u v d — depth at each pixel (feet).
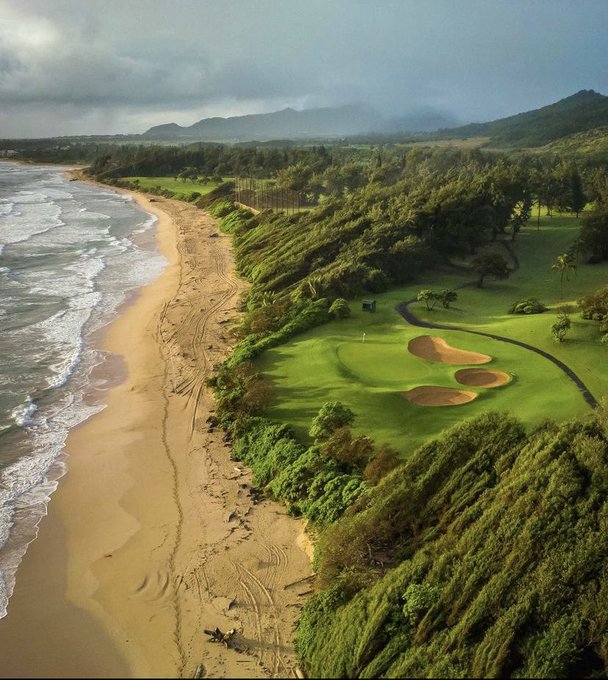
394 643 88.84
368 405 154.51
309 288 259.19
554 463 110.42
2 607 102.94
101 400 177.78
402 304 248.93
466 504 110.63
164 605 102.89
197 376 192.85
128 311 258.78
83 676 90.07
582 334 197.77
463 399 157.99
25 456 147.74
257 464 139.85
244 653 93.40
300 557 113.09
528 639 85.87
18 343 219.00
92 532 121.49
